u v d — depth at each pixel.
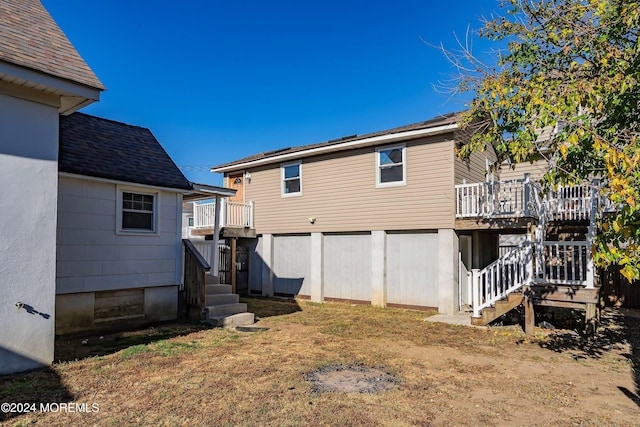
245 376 4.87
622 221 3.43
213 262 10.32
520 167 13.23
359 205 11.87
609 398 4.27
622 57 4.63
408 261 11.00
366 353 6.08
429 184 10.51
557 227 9.73
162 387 4.45
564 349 6.43
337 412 3.79
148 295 8.32
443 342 6.87
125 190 8.00
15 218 4.74
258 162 14.17
